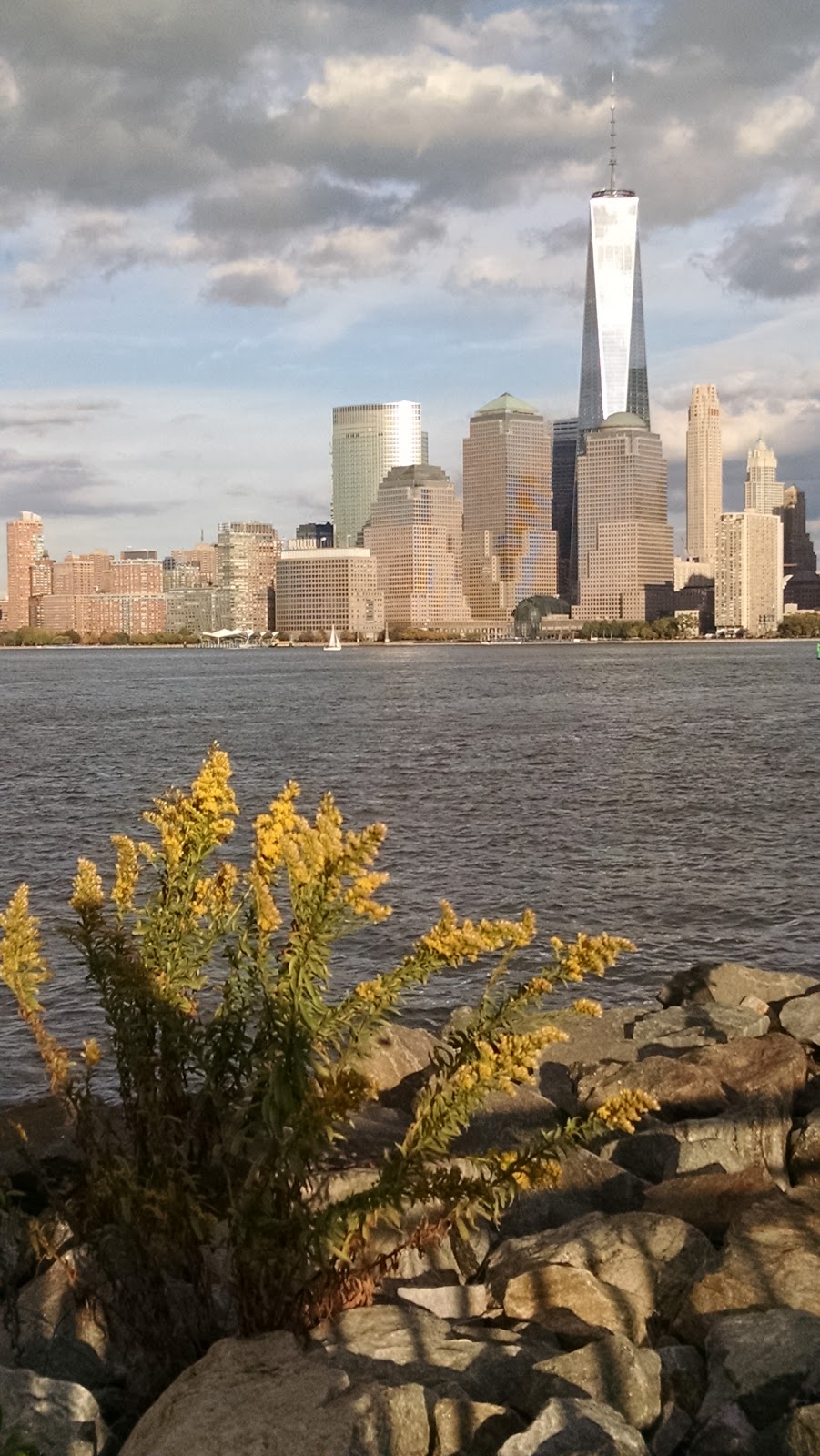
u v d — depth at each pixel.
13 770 59.94
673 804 45.38
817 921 26.52
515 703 115.75
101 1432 5.85
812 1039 15.42
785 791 49.06
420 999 20.42
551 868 32.81
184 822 6.68
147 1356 6.42
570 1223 8.72
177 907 6.64
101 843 38.03
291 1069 5.86
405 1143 6.10
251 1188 5.88
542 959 22.97
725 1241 8.21
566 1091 13.55
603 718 93.69
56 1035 18.38
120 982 6.45
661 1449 6.25
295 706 113.62
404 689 146.12
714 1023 15.41
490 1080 6.03
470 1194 6.09
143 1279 6.38
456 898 29.06
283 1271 6.02
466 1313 7.72
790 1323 6.82
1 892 30.48
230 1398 5.46
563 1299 7.62
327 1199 6.51
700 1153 10.70
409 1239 7.33
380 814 43.56
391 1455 5.43
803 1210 8.51
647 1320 7.65
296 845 6.15
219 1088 6.40
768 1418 6.41
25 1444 5.66
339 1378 5.60
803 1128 11.31
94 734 82.62
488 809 44.53
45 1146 10.38
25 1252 7.38
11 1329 6.80
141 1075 6.43
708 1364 6.79
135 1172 6.09
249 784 53.56
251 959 6.48
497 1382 6.39
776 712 100.19
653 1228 8.54
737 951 24.27
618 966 23.03
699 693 131.00
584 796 47.88
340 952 23.91
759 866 32.75
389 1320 6.68
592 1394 6.41
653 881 30.91
